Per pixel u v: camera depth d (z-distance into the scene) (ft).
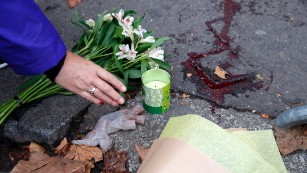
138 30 6.03
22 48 4.33
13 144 5.84
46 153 5.64
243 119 5.86
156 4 7.82
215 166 3.62
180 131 3.88
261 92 6.22
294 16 7.53
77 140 5.57
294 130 5.65
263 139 4.42
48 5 7.89
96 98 5.16
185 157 3.69
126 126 5.69
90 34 6.61
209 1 7.86
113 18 6.29
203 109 6.01
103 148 5.53
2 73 6.57
